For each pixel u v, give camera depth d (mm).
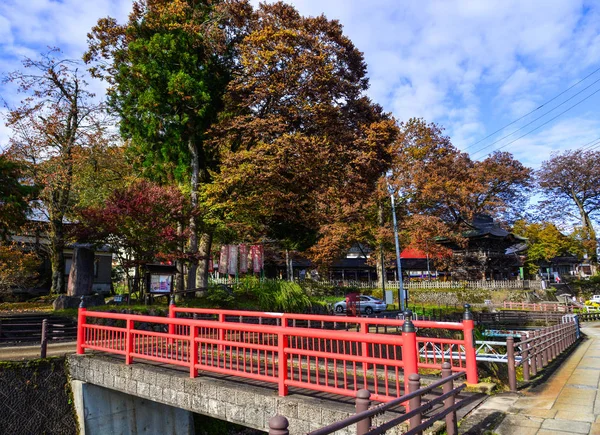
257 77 17734
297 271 52719
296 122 18438
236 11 19281
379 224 38062
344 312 30156
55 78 22922
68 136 23688
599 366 11258
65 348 12398
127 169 25094
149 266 16391
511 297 42656
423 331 16188
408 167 37188
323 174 18125
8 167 14930
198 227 19562
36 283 26547
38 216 23953
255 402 6613
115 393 10180
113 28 19656
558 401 6898
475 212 48938
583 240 53125
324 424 5832
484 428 5508
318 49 17656
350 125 19781
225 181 16359
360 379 7668
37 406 9672
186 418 11297
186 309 10523
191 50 19000
